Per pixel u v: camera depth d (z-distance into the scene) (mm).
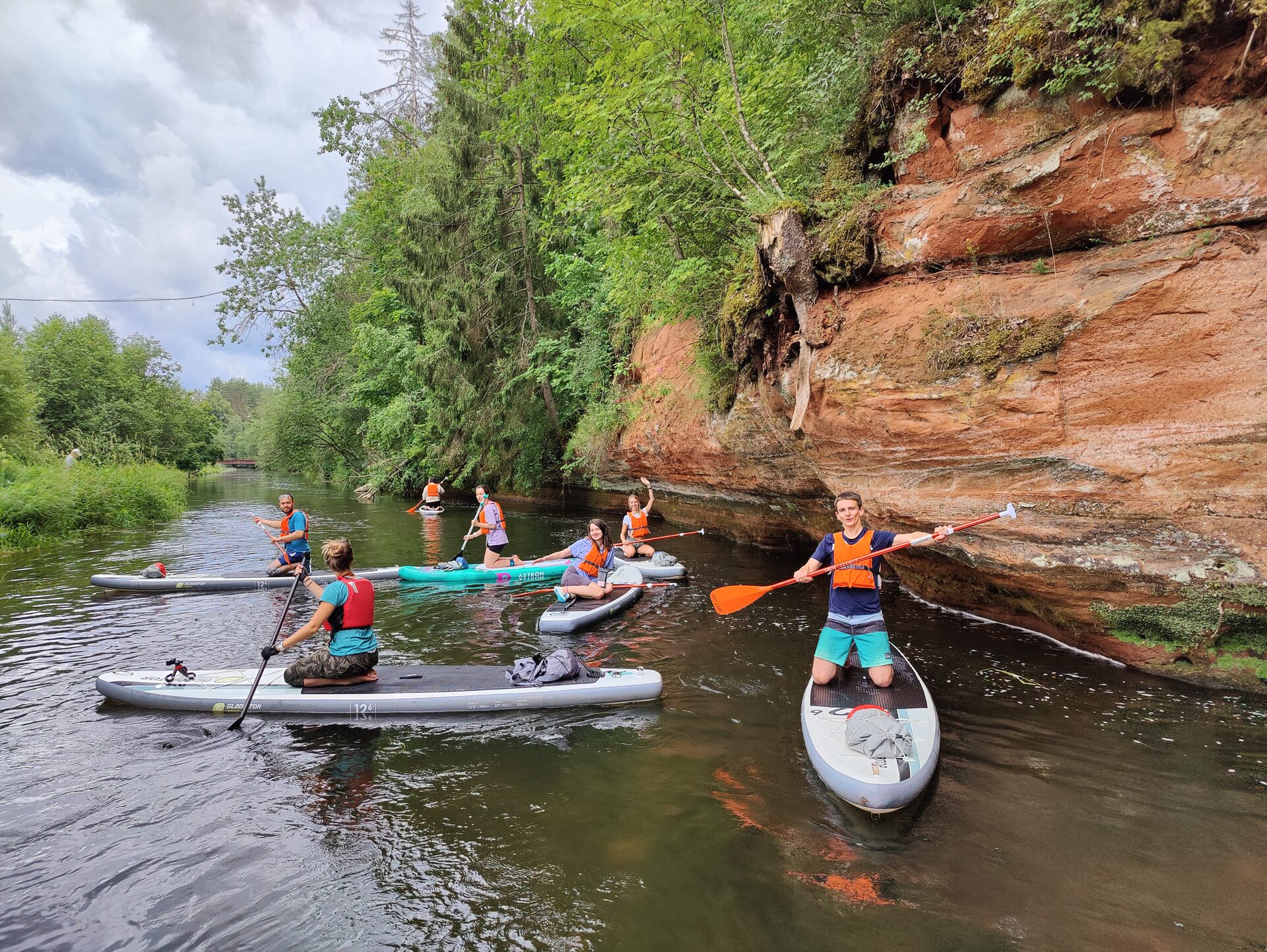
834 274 5477
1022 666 4586
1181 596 3939
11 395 19891
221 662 5293
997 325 4492
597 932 2289
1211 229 3746
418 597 7516
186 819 3045
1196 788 3055
